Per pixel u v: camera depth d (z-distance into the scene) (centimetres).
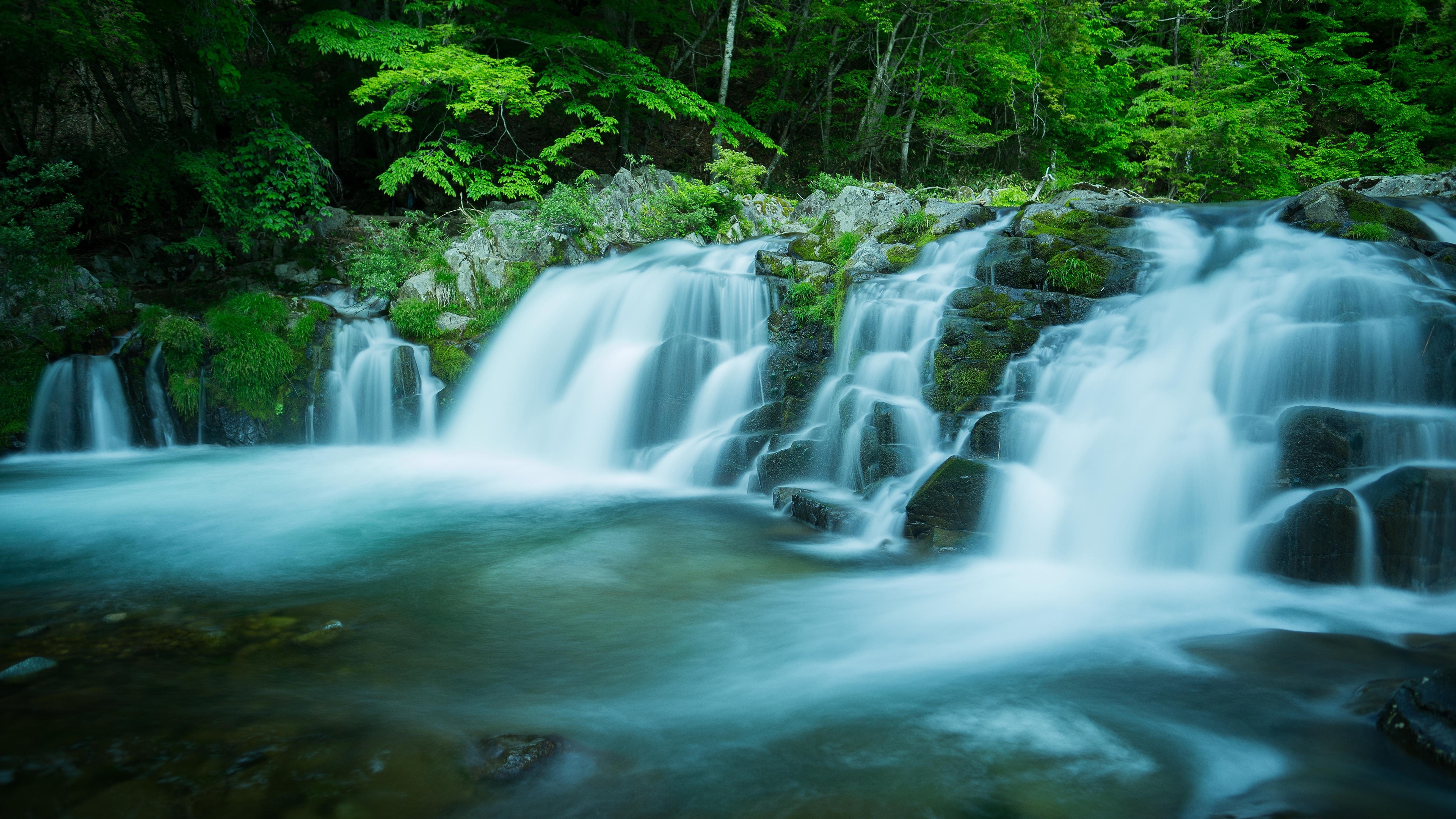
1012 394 891
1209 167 2219
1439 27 2416
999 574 697
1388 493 611
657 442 1116
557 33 1900
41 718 410
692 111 1867
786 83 2236
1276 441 678
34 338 1179
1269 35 2297
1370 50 2702
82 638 528
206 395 1236
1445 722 377
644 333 1224
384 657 512
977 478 759
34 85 1423
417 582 663
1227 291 869
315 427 1284
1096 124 2342
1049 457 788
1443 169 2312
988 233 1135
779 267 1203
